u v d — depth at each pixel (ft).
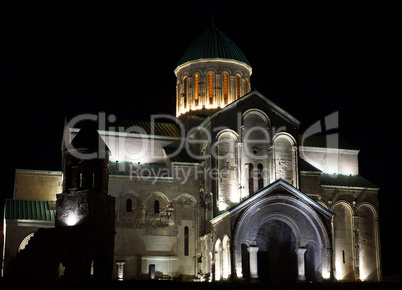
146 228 174.50
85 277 135.03
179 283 123.65
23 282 135.74
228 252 152.15
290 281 161.48
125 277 168.45
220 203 166.71
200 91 200.95
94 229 140.56
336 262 185.88
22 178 189.67
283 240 165.07
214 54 201.87
